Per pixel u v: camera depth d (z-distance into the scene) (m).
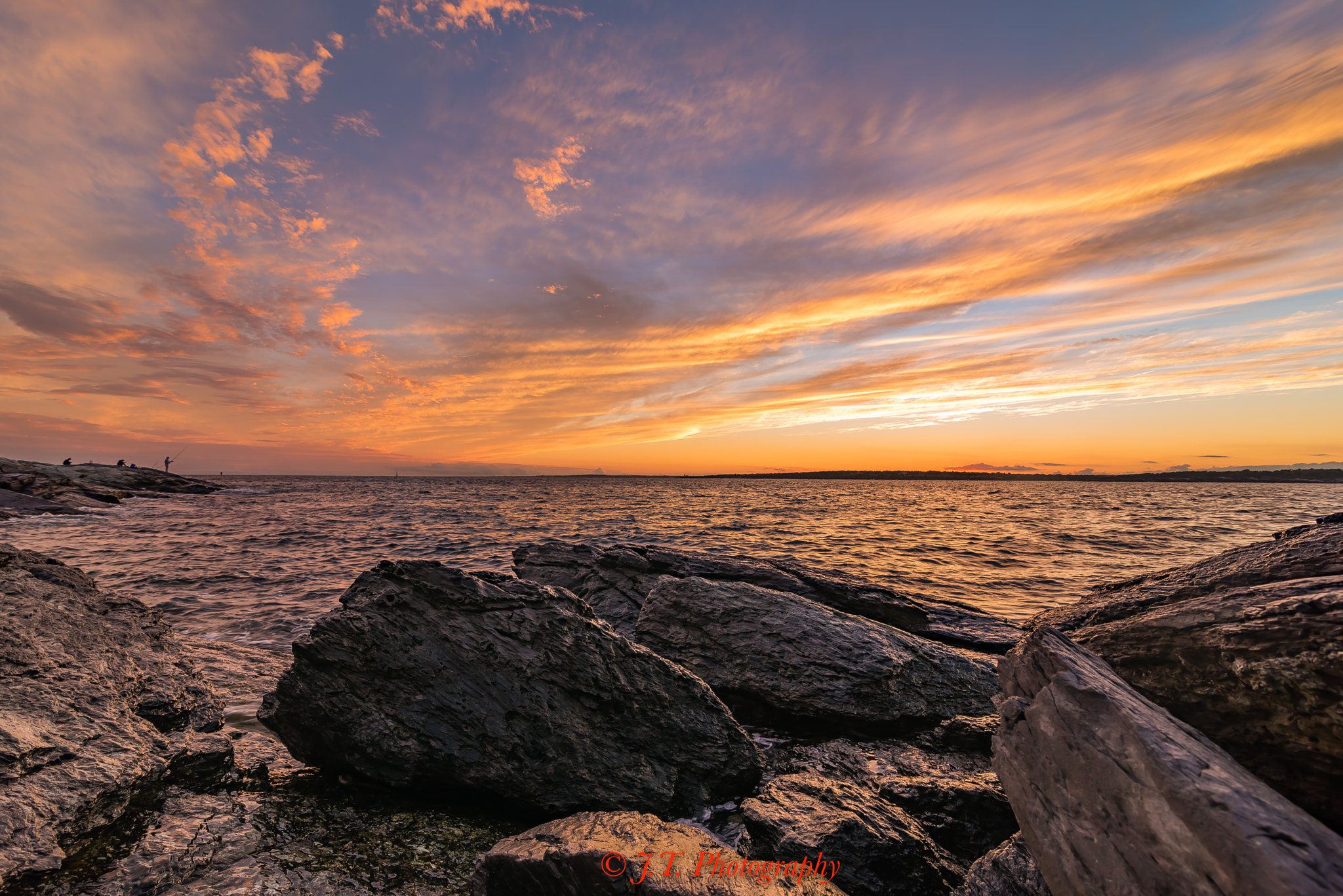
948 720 9.80
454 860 5.76
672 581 13.06
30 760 5.41
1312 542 5.20
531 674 7.59
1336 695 3.63
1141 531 46.19
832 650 10.74
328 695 7.47
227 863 5.10
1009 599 21.25
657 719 7.67
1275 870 2.77
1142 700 4.51
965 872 5.72
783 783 6.98
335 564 26.30
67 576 9.62
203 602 18.23
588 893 4.38
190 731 7.50
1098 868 3.61
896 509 73.56
